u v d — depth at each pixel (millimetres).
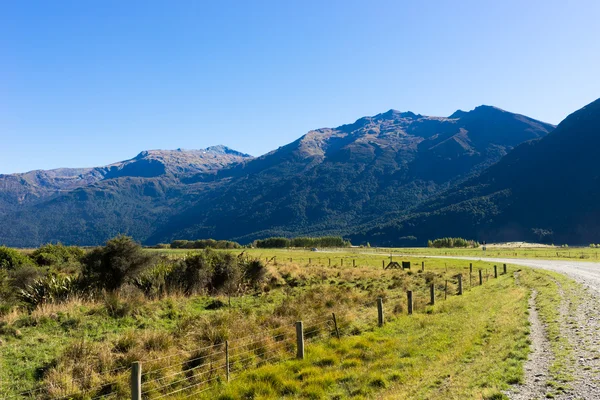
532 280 29484
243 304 20094
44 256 31516
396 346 12547
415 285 28469
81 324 14242
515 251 85750
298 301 19406
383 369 10594
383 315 17391
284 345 12648
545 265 43562
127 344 11852
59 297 17734
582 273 33125
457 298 22109
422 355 11648
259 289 25172
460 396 8500
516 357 11031
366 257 65812
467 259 58250
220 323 14086
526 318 16281
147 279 21203
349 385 9617
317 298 20109
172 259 26344
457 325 15016
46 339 12664
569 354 10992
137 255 21344
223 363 10945
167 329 14516
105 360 10500
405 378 9875
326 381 9727
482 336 13523
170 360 10883
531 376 9531
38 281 18594
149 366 10383
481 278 31047
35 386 9469
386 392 9102
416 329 14852
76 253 36469
